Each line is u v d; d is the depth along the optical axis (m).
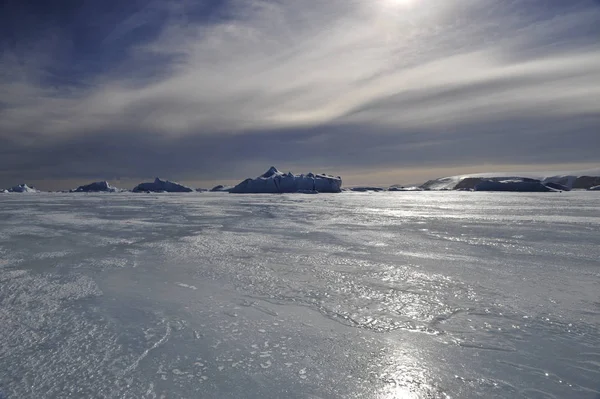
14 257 11.58
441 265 10.16
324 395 4.10
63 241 14.73
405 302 7.17
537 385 4.26
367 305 7.03
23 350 5.24
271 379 4.44
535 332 5.73
